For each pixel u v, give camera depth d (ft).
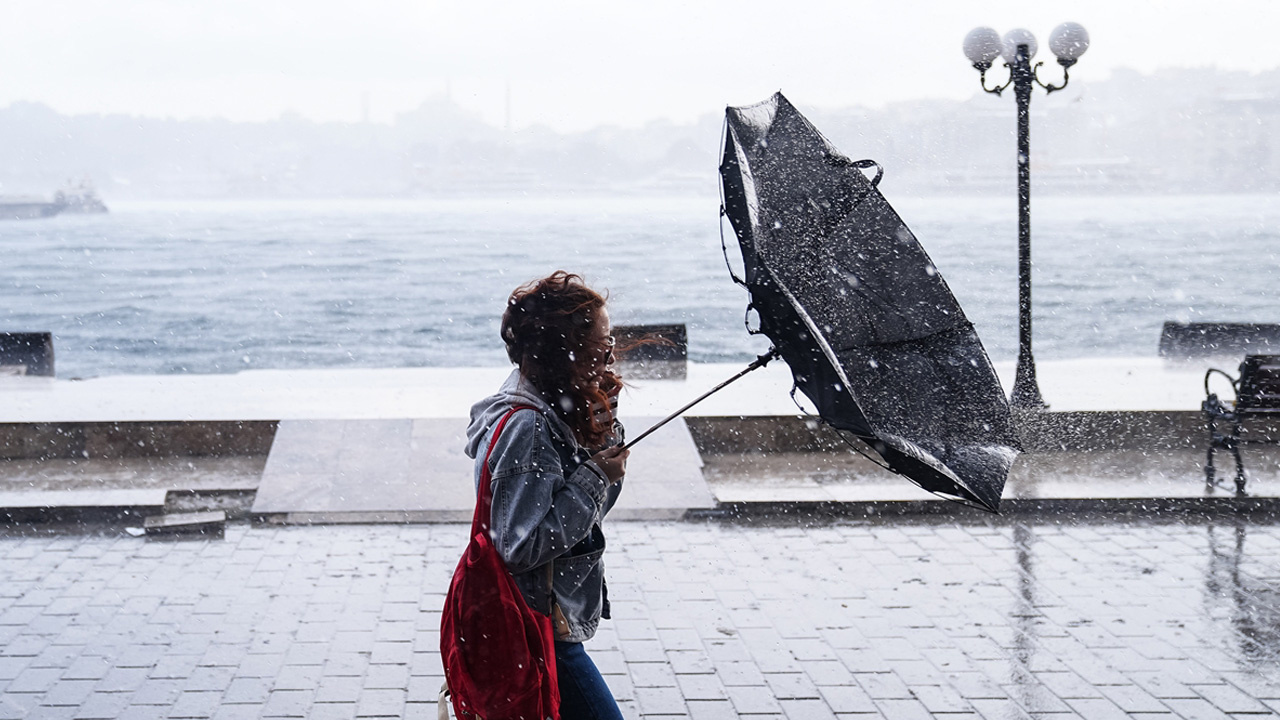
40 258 174.50
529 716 8.24
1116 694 16.47
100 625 19.52
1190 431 32.91
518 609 8.34
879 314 9.22
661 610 20.42
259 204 362.94
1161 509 26.91
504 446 8.43
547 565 8.70
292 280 147.64
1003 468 8.76
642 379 39.58
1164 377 40.70
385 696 16.57
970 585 21.67
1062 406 33.94
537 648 8.41
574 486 8.44
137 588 21.63
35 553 23.95
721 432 32.73
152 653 18.20
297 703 16.28
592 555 8.98
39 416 32.45
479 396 35.94
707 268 157.28
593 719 8.86
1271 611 20.01
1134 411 32.78
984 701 16.26
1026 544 24.40
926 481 8.56
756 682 17.06
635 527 26.13
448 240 202.18
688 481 28.09
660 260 168.45
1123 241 189.26
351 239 205.16
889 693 16.58
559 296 8.83
